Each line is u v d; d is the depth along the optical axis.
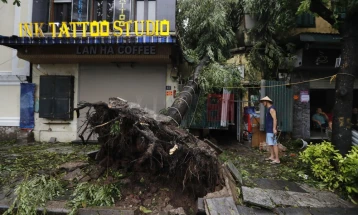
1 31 8.73
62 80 8.29
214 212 3.31
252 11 8.38
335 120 5.12
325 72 8.49
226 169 4.79
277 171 5.51
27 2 8.61
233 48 9.19
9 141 8.38
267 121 6.23
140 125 3.84
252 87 8.01
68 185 4.34
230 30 8.76
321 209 3.81
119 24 7.60
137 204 3.78
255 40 8.64
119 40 6.95
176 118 5.65
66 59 7.93
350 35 5.00
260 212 3.67
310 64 7.87
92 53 7.60
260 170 5.58
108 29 7.32
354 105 9.51
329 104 10.73
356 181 4.26
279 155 6.85
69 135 8.41
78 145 7.88
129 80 8.33
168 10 7.73
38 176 4.68
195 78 7.60
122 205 3.75
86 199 3.81
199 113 8.00
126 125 4.00
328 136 7.46
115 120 3.93
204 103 8.16
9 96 8.70
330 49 7.80
